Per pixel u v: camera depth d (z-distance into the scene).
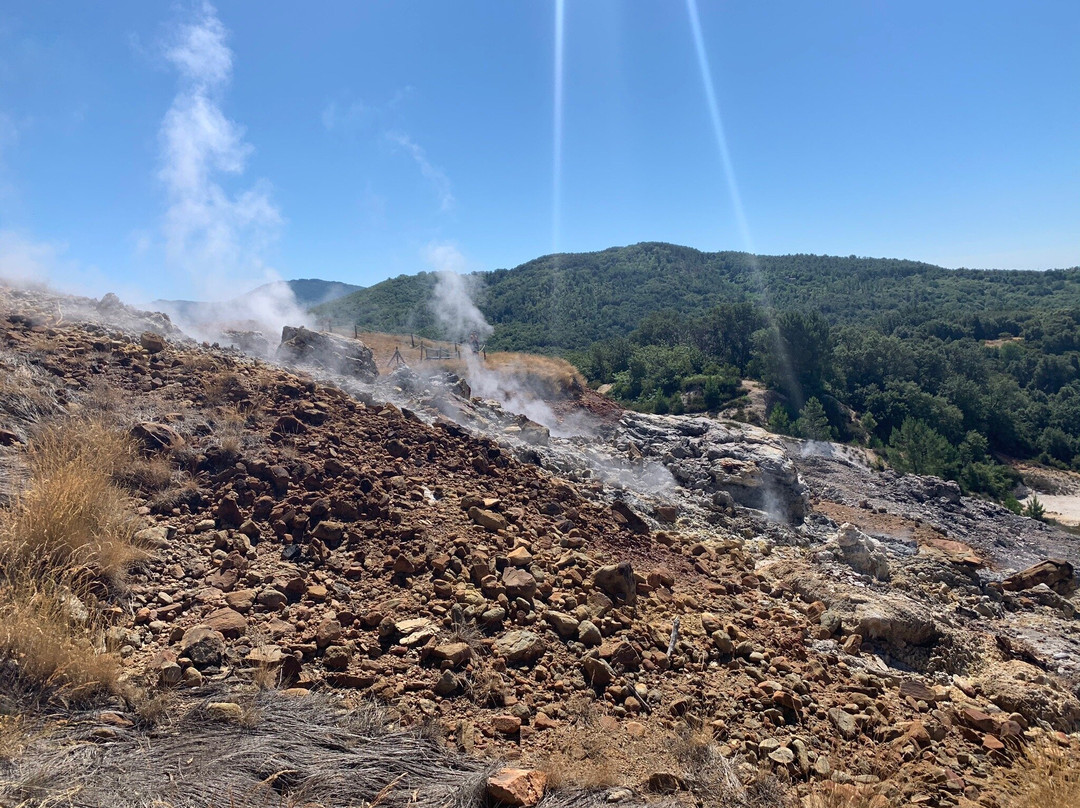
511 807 2.58
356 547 4.56
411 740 2.92
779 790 3.08
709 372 45.94
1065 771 3.42
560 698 3.54
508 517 5.57
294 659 3.33
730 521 7.98
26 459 4.38
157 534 4.15
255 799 2.45
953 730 4.09
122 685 2.91
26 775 2.31
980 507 17.03
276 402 6.49
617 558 5.59
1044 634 6.87
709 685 3.97
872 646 5.17
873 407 47.31
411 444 6.48
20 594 3.12
